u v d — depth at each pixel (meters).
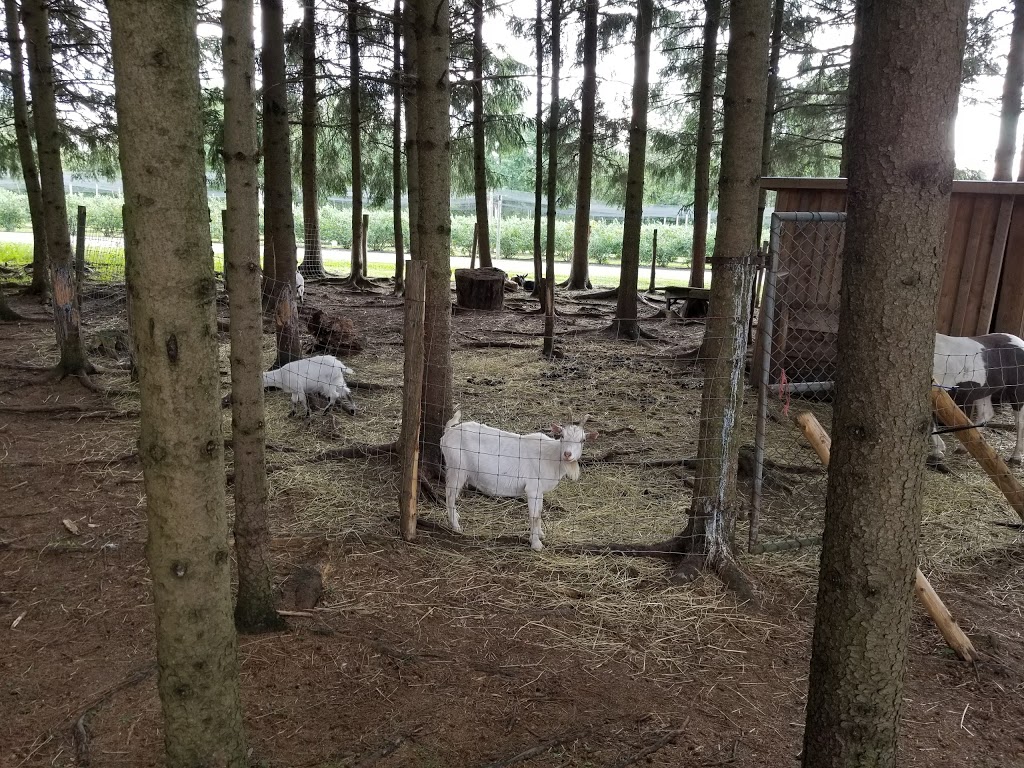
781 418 7.42
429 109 5.15
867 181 1.82
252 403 3.31
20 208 29.75
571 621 3.73
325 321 9.88
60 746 2.71
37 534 4.49
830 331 8.00
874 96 1.79
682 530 4.82
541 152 15.56
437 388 5.58
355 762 2.65
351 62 15.29
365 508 5.04
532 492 4.48
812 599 4.05
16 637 3.42
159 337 1.68
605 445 6.68
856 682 2.05
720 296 4.13
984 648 3.63
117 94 1.59
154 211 1.62
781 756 2.79
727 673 3.34
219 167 14.75
